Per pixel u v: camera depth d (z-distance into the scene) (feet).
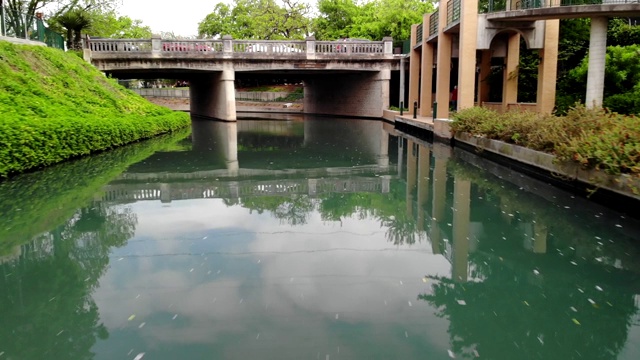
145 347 9.80
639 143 19.36
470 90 42.37
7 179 26.91
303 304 11.73
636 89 38.70
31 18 55.93
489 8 42.83
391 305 11.73
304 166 33.96
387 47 77.20
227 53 71.00
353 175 30.22
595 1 36.78
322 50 75.56
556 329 10.74
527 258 15.10
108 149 40.81
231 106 74.74
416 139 51.37
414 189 25.63
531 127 29.12
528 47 42.78
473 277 13.57
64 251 15.71
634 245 16.11
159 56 67.82
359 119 84.79
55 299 12.18
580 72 43.01
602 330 10.72
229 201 23.04
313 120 84.33
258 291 12.46
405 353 9.60
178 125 62.23
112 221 19.26
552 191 24.06
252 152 41.42
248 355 9.48
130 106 54.80
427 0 101.09
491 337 10.32
